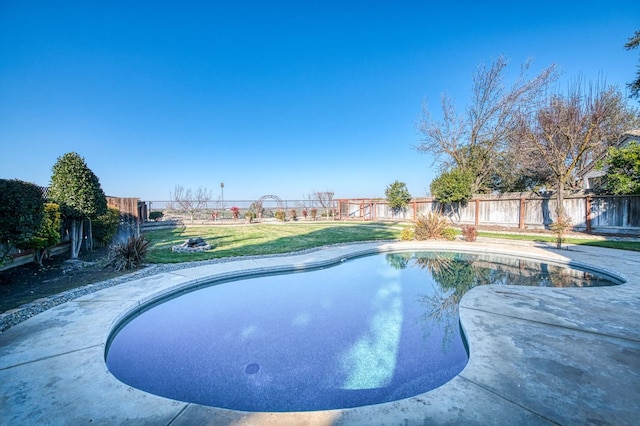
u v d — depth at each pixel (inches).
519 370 91.0
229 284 225.3
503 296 168.7
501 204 601.6
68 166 269.4
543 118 490.0
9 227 172.2
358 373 106.4
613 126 568.1
